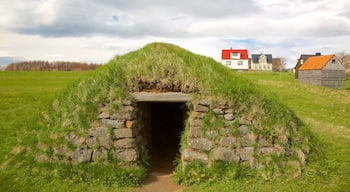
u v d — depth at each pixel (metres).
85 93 7.99
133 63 8.61
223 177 7.25
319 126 14.32
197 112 7.63
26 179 7.10
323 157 8.42
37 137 7.91
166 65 8.31
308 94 28.53
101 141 7.45
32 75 42.56
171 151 10.93
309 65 42.66
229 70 9.78
